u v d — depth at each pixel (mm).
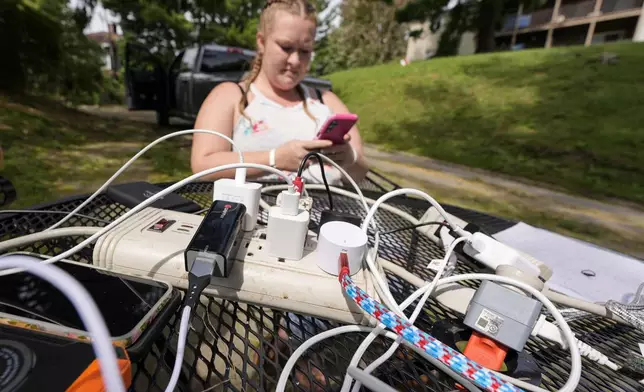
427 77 8789
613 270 739
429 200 576
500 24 10867
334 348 462
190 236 527
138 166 3639
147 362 389
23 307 357
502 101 6941
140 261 479
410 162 5352
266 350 442
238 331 467
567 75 7008
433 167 5102
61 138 4379
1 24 5566
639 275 724
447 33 11492
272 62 1386
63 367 299
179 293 453
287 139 1476
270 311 511
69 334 327
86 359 308
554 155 5203
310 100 1595
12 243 492
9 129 4160
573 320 577
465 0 10281
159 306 409
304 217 486
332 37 17719
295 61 1372
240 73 4734
